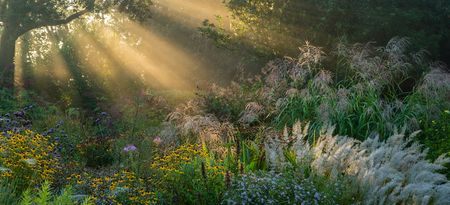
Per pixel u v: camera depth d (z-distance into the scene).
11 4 22.02
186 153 7.27
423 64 14.85
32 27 22.94
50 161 6.83
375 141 7.05
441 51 17.95
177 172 6.47
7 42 22.78
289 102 10.46
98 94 21.41
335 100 10.04
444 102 9.95
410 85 14.57
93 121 15.02
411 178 6.10
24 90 17.84
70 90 21.50
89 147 9.90
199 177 6.41
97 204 5.67
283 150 7.47
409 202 5.75
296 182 5.90
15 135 7.00
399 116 9.68
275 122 10.41
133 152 9.12
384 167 5.91
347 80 11.10
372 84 10.29
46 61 22.52
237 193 5.70
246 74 19.62
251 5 17.45
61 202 4.62
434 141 8.38
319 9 16.44
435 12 17.80
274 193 5.74
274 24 17.09
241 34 18.27
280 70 12.10
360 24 16.52
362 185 5.90
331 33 16.53
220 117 11.33
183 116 11.32
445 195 5.65
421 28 17.56
